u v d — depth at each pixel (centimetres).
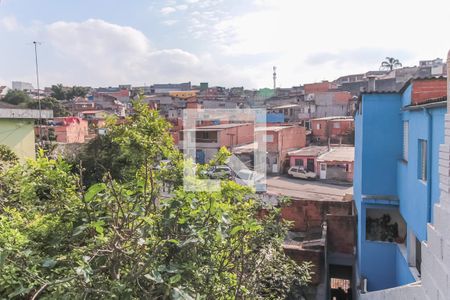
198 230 310
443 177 229
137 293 290
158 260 307
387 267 912
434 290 243
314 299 822
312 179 2756
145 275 261
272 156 2825
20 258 274
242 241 369
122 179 402
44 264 266
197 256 323
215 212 321
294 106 4559
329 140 3469
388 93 895
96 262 293
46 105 4688
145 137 324
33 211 371
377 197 915
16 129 1468
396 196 904
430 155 607
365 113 917
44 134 2970
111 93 6969
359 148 1039
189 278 306
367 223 959
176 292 261
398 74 4753
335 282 1204
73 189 348
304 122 4428
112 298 260
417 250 765
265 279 537
